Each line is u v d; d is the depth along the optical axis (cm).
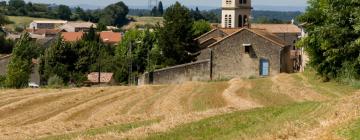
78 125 3180
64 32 18312
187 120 2988
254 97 4178
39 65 8950
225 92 4531
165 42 8956
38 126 3225
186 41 8931
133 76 8688
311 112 2734
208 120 2888
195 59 8975
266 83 5138
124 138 2498
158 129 2700
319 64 5053
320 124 2291
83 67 9312
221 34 9425
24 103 4331
